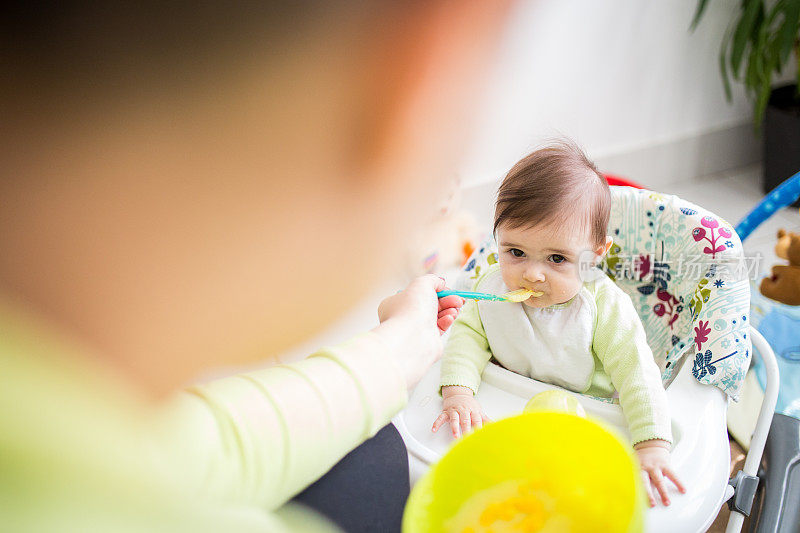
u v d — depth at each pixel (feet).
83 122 0.36
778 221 6.62
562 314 2.79
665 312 3.19
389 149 0.42
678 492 2.27
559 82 5.72
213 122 0.38
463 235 1.64
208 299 0.40
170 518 0.63
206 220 0.39
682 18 6.40
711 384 2.71
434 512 1.19
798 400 3.98
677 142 7.22
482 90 0.44
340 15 0.40
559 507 1.15
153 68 0.37
